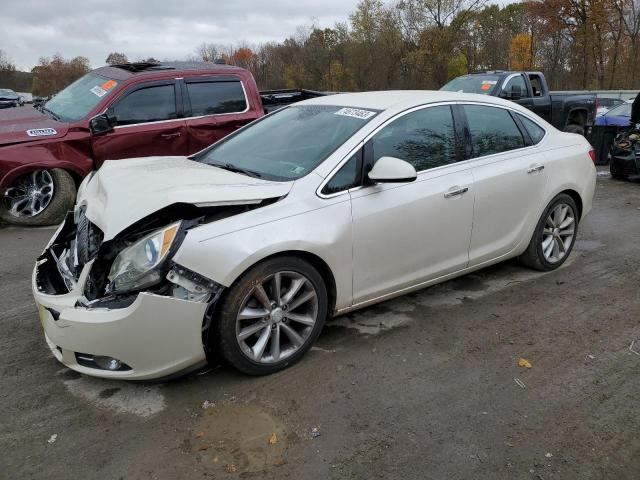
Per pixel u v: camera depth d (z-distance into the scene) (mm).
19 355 3570
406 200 3715
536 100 11836
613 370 3412
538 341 3771
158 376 2984
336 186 3463
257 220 3115
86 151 6703
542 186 4664
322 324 3484
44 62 79875
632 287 4723
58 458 2650
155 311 2830
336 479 2520
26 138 6391
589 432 2840
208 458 2648
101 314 2830
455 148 4141
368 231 3541
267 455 2666
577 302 4395
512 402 3084
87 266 3010
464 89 11875
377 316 4113
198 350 3004
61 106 7328
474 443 2750
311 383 3248
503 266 5172
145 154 7004
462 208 4059
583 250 5742
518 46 43656
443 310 4227
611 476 2553
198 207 2992
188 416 2951
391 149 3756
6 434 2811
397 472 2559
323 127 3938
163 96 7078
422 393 3160
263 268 3113
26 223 6582
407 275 3881
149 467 2592
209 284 2938
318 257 3354
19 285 4750
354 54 42406
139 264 2873
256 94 7746
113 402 3072
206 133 7309
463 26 40719
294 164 3609
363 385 3232
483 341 3764
